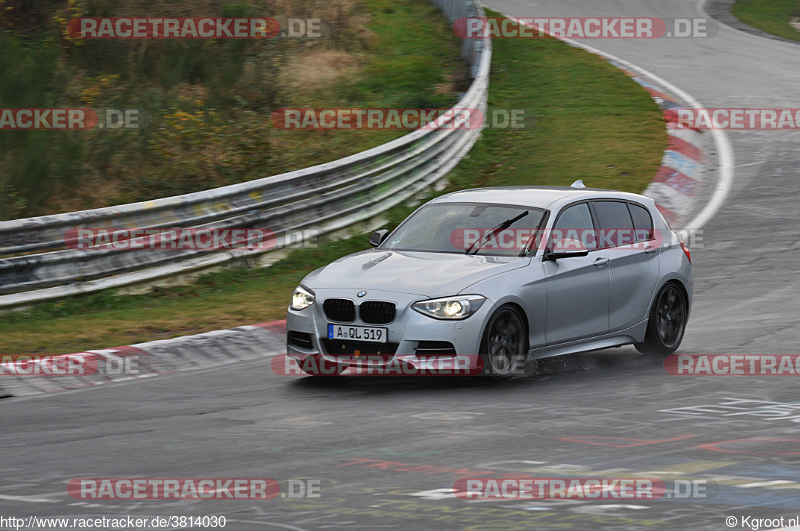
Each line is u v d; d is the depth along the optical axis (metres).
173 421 25.41
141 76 75.00
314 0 106.38
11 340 35.06
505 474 19.94
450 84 91.88
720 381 29.44
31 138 56.19
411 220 33.66
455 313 28.34
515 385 29.44
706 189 67.12
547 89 94.44
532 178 68.00
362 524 16.94
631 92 92.62
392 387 29.39
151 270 44.97
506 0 150.50
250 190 49.81
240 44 82.12
